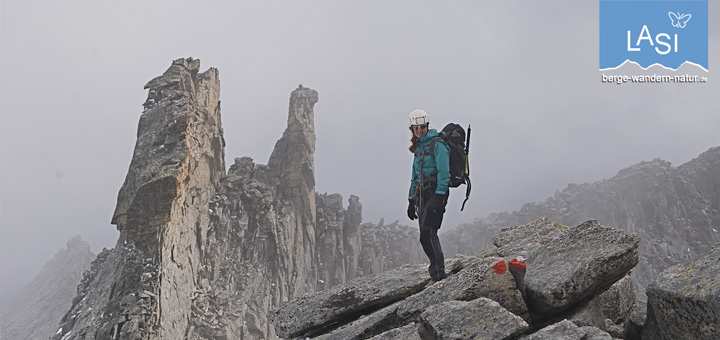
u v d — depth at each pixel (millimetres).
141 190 72625
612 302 7828
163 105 83000
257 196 113688
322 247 135625
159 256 73000
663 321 5480
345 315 8094
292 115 132875
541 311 6285
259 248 107438
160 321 68938
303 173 132250
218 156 107625
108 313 66875
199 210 95438
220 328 84000
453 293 6480
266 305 99562
